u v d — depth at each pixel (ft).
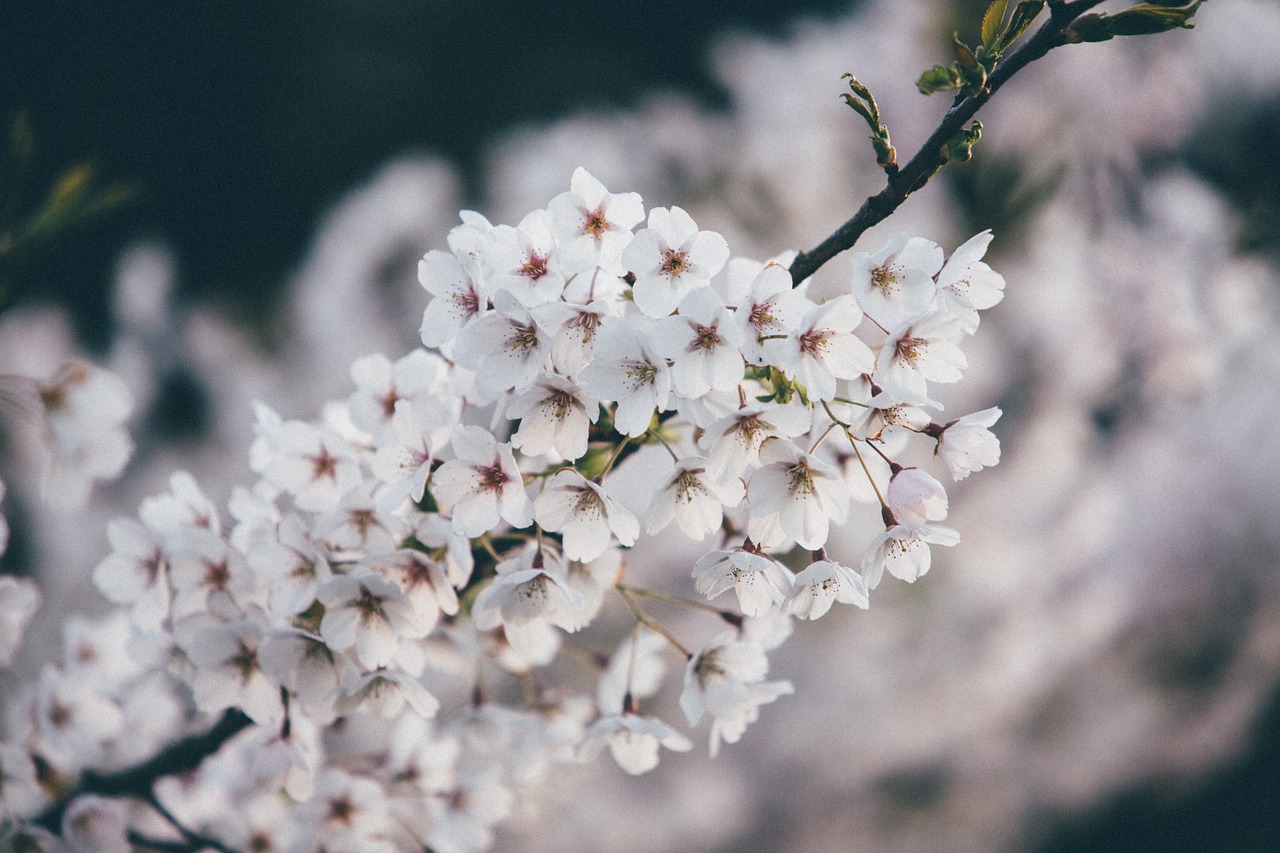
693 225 2.38
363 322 7.25
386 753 2.85
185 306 7.29
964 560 7.67
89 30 7.11
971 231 7.31
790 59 7.80
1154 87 7.62
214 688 2.57
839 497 2.42
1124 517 8.00
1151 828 8.83
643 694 2.72
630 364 2.36
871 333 2.77
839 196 7.52
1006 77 2.32
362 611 2.47
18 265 2.47
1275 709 9.17
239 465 7.11
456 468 2.43
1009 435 7.57
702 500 2.43
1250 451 8.15
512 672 2.76
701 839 7.41
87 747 2.79
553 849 6.86
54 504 2.54
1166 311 7.55
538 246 2.40
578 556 2.42
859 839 7.90
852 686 7.66
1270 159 8.19
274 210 7.64
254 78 7.59
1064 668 8.34
